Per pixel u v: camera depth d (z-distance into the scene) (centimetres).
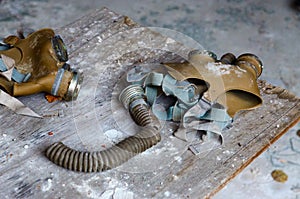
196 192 128
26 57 145
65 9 233
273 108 146
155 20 232
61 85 139
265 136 139
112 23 164
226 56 150
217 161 134
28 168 130
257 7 241
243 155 135
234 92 142
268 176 186
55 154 130
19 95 140
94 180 129
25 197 126
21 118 139
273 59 221
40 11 231
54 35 151
